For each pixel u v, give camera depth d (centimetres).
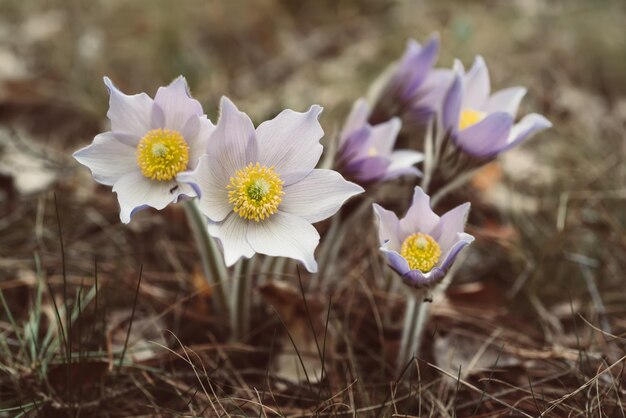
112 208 52
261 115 59
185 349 41
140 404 41
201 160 36
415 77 47
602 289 49
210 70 66
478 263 51
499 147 41
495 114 40
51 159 54
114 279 48
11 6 72
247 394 43
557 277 50
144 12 71
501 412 42
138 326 46
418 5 77
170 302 47
